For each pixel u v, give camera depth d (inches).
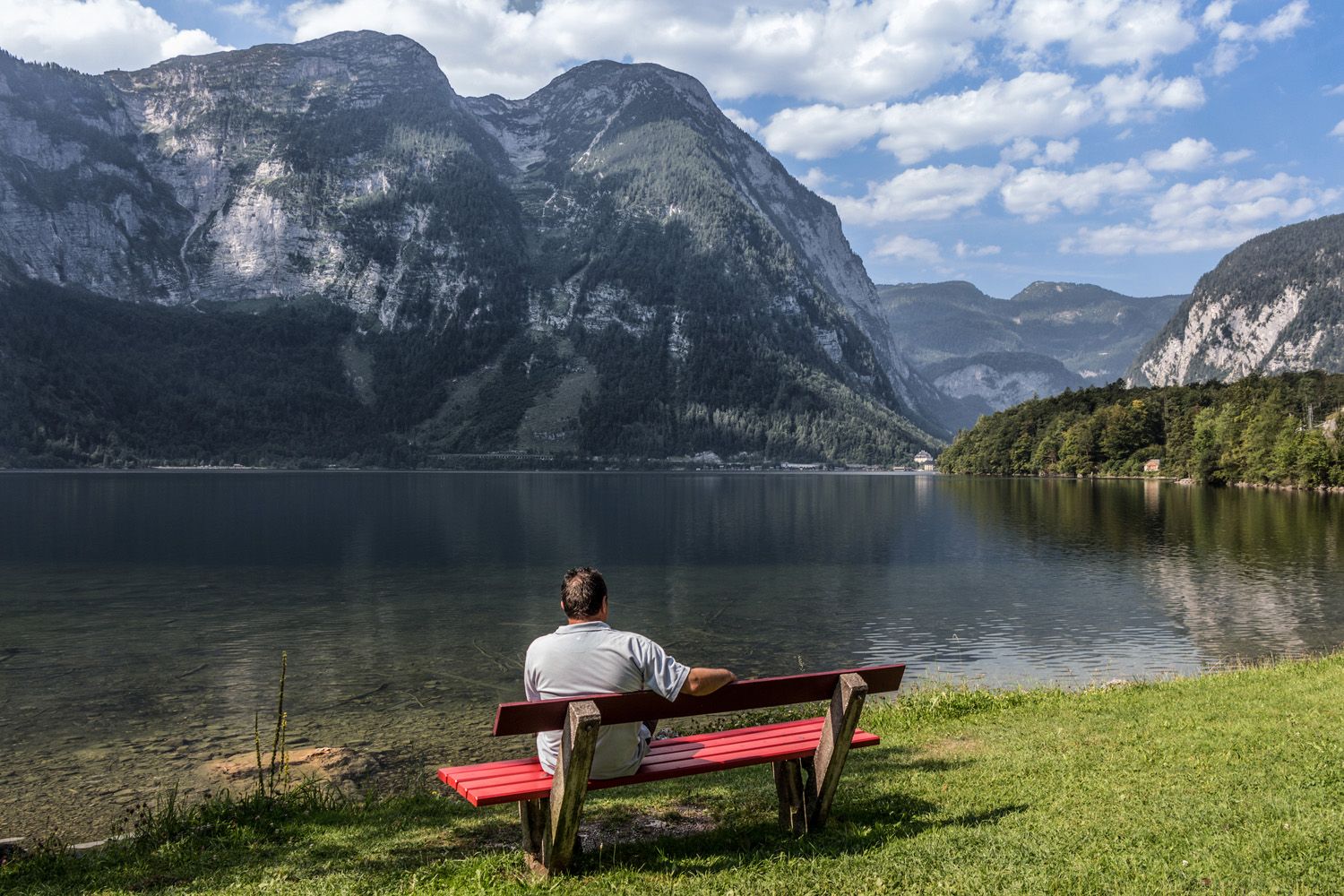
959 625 1476.4
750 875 299.7
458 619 1544.0
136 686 1049.5
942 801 389.1
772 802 411.2
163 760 752.3
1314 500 4785.9
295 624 1496.1
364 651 1259.2
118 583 2018.9
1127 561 2346.2
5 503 5172.2
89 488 7194.9
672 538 3144.7
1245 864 290.8
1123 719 562.3
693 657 1250.0
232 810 454.9
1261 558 2362.2
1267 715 537.6
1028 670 1147.3
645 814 401.4
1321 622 1466.5
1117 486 6948.8
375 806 485.7
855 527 3587.6
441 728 847.1
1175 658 1211.9
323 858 367.6
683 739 361.1
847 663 1205.1
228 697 992.2
